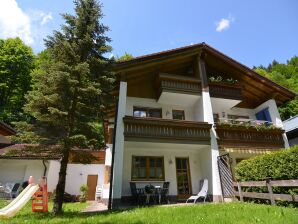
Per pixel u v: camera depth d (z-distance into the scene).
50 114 9.19
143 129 12.98
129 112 15.59
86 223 5.89
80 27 10.48
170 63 16.38
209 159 14.07
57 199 8.41
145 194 12.26
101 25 10.95
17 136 9.03
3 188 15.46
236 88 16.98
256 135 15.34
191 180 14.99
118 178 11.15
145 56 14.39
